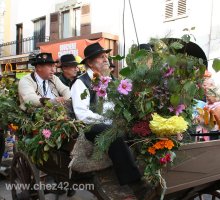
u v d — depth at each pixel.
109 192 3.04
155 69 2.77
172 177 2.74
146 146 2.69
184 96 2.73
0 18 17.50
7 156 5.76
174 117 2.63
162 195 2.60
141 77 2.78
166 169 2.71
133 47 2.96
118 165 2.87
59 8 13.97
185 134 3.03
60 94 4.91
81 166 3.04
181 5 9.49
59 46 12.11
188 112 2.94
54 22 14.22
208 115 3.35
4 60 16.30
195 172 2.88
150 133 2.74
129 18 10.70
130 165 2.83
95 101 3.39
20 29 16.70
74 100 3.48
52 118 3.42
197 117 3.28
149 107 2.70
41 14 15.09
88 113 3.30
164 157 2.60
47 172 3.72
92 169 3.08
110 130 2.87
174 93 2.70
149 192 2.76
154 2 10.05
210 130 3.80
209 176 3.00
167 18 9.77
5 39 17.39
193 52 3.28
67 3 13.55
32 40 15.54
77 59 6.56
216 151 3.05
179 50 3.06
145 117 2.78
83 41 11.25
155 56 2.81
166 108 2.80
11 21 17.00
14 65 16.00
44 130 3.33
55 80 4.95
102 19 11.78
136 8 10.52
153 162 2.65
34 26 15.70
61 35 14.02
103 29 11.73
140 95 2.71
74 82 3.59
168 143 2.61
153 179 2.64
